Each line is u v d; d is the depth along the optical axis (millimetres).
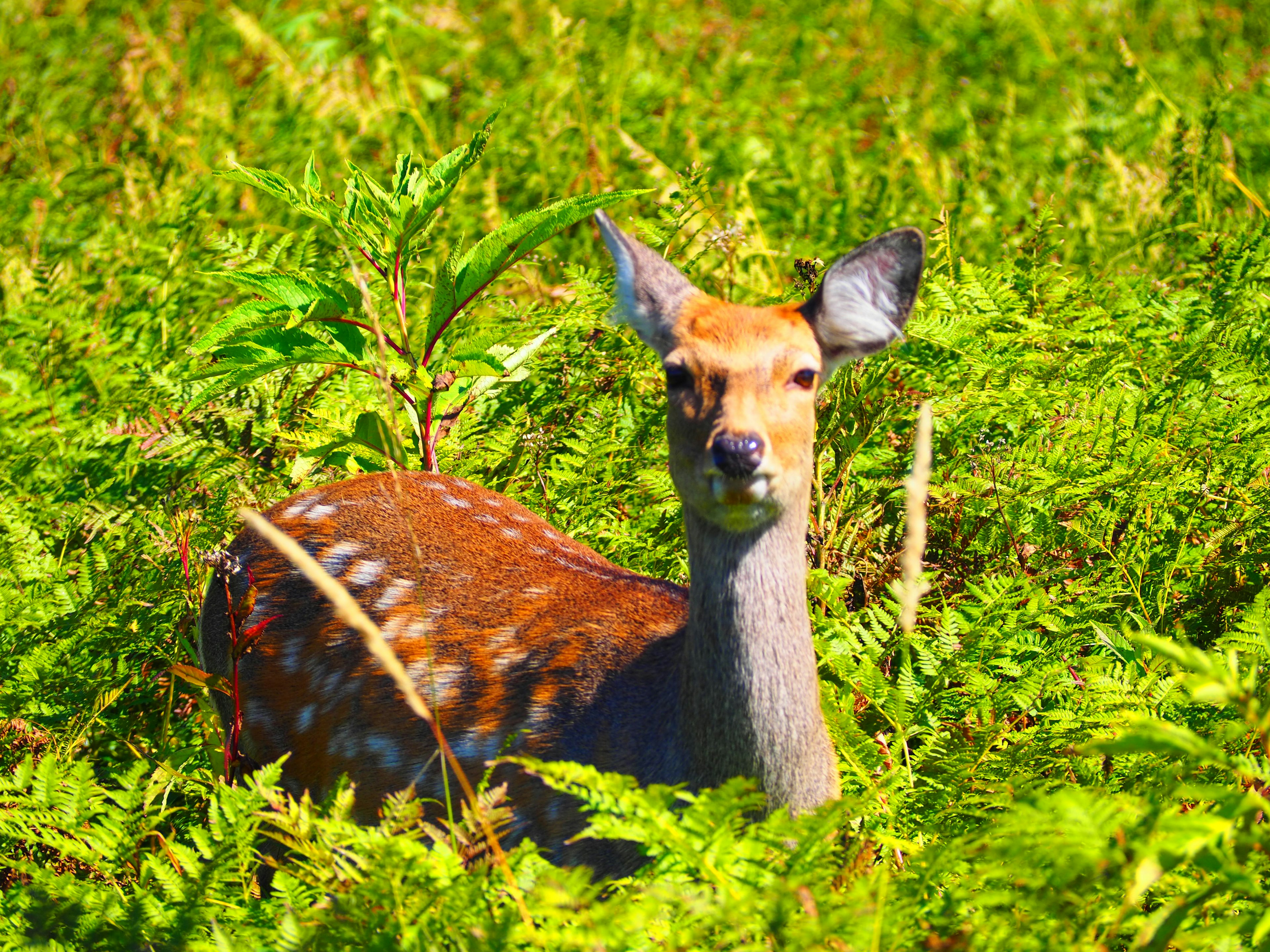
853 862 6172
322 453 9898
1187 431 10070
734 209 14391
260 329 9211
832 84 19516
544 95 17859
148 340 13562
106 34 21594
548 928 5441
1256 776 5410
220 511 9844
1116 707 7500
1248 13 21562
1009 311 11641
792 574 6621
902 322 7305
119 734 8828
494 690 7543
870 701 7805
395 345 9609
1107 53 20062
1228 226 14125
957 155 16797
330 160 17219
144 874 6621
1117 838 5383
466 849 6793
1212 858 5031
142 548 9742
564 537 8984
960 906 5484
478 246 9445
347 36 21156
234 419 10750
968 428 10305
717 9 22359
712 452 6363
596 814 6332
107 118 19328
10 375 12992
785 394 6727
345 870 6109
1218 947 5375
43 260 14594
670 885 5594
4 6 22141
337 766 8039
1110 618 9016
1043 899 5352
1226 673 5594
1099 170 16125
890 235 7172
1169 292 12953
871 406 9773
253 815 6477
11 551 10133
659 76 18984
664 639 7312
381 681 7891
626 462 10672
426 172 9688
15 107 19172
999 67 19688
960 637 8406
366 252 9750
